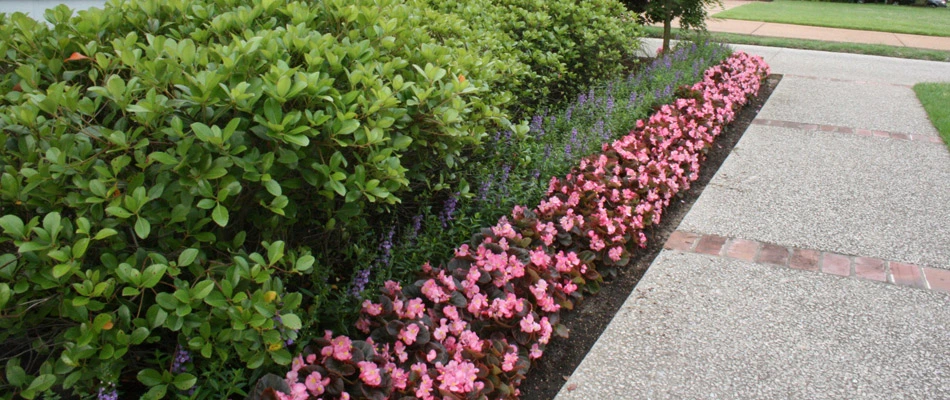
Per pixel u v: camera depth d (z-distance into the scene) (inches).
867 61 425.7
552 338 120.9
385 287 106.6
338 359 90.0
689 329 122.9
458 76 121.9
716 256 151.6
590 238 141.5
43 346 83.7
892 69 397.7
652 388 106.7
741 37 506.6
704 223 169.8
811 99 305.6
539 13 235.0
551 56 219.8
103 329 77.1
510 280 117.8
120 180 82.6
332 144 94.3
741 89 287.7
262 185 90.6
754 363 113.5
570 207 149.6
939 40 534.3
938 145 239.0
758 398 105.0
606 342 118.7
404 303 105.8
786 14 692.1
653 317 126.6
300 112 87.2
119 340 75.2
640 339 119.6
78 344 73.0
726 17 641.0
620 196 160.2
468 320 108.8
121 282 79.1
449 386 91.6
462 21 174.6
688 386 107.4
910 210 179.9
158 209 83.4
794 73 369.7
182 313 75.7
